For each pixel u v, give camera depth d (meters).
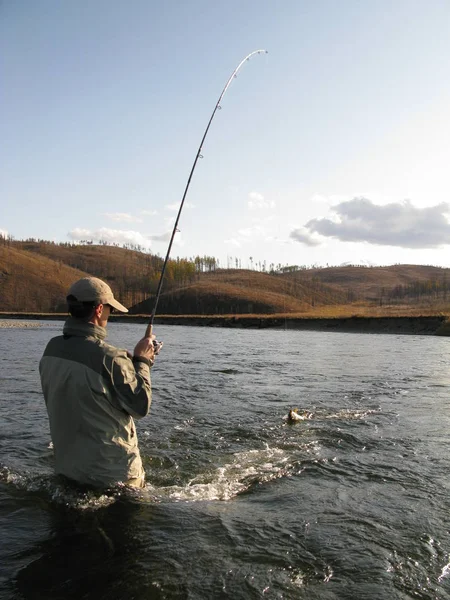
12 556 2.90
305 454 5.34
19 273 168.12
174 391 9.41
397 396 9.25
